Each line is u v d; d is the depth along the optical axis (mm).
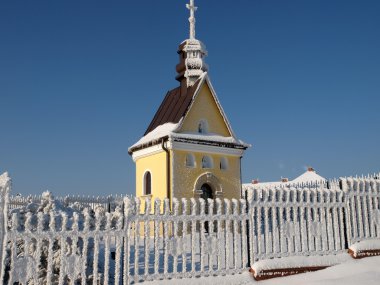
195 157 22484
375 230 11945
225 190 23078
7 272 8398
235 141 23688
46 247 9062
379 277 9633
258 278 10023
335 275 10273
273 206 10812
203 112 23562
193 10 26219
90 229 8859
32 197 19922
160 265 10969
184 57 25734
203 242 9797
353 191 11859
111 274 9742
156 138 22312
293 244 10922
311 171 48750
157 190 22375
